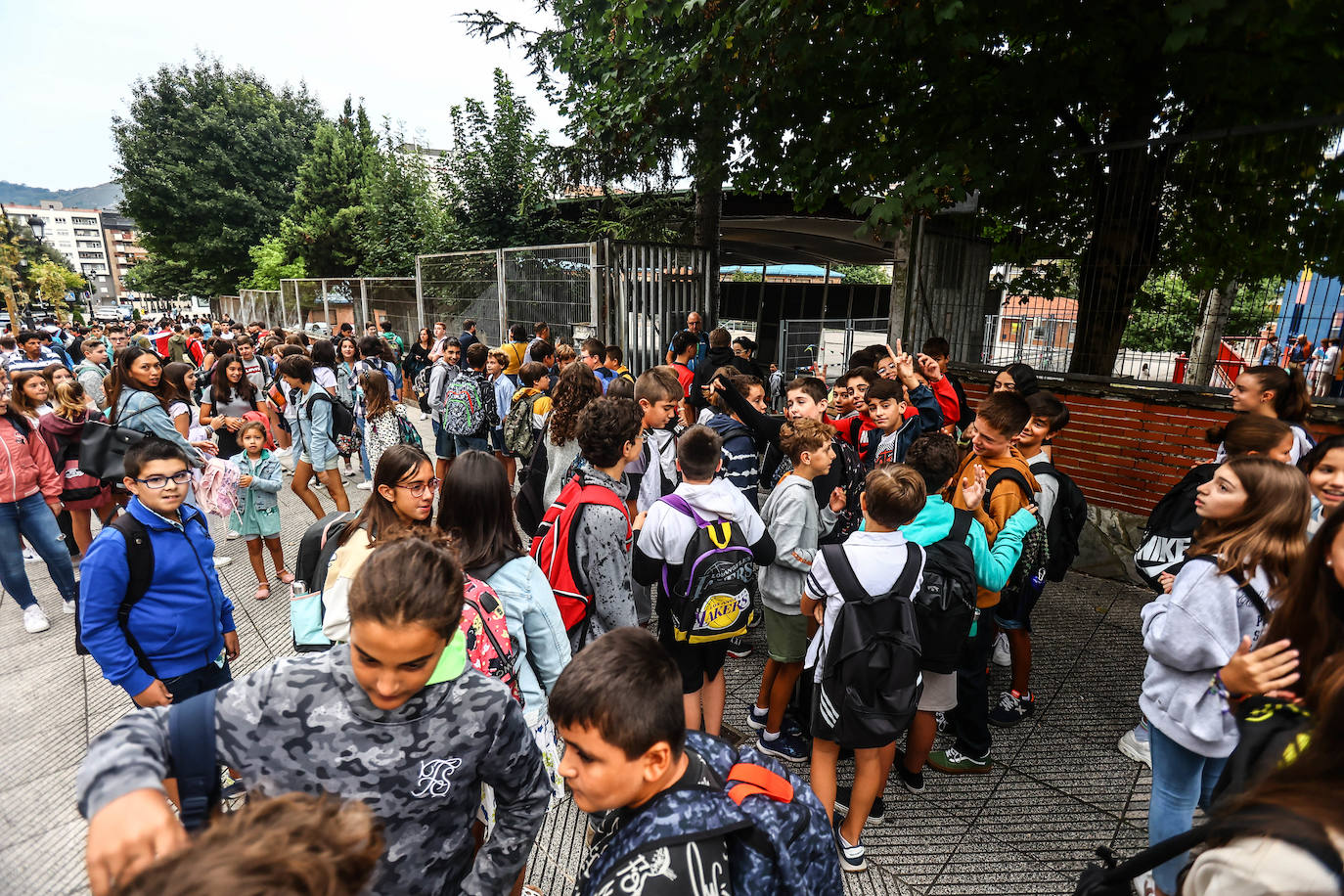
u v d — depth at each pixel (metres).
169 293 33.69
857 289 22.97
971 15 4.76
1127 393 5.42
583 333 9.02
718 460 2.83
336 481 5.86
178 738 1.19
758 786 1.27
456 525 2.20
